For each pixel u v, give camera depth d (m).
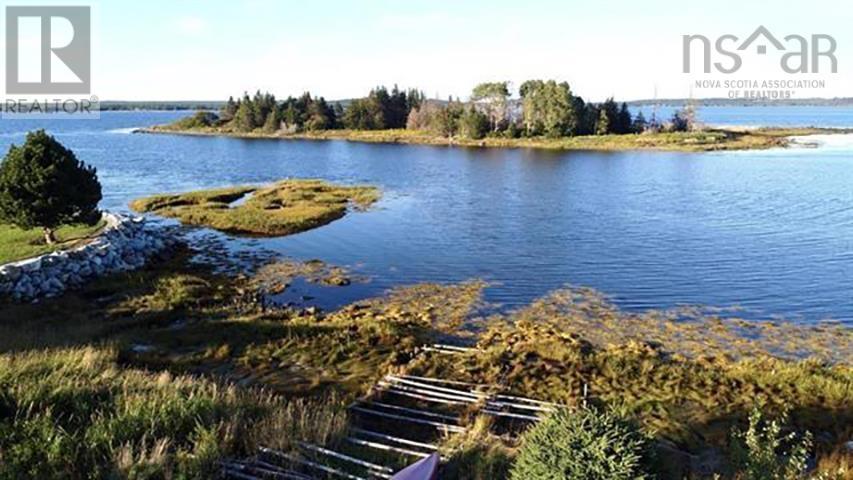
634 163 77.12
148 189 56.88
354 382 16.23
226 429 10.61
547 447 7.95
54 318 20.64
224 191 52.53
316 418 11.80
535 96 116.62
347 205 47.22
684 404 14.77
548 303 23.59
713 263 29.28
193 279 25.97
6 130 149.88
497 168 73.25
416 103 147.50
